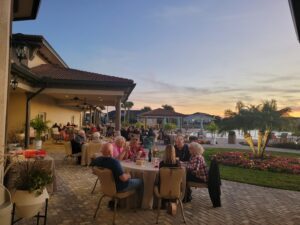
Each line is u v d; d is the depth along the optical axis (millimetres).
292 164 11062
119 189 4500
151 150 6543
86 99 18672
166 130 27359
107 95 13734
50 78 12391
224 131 17500
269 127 14883
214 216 4961
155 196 5215
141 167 5324
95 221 4508
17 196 3426
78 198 5684
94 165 4797
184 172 5020
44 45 14672
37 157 5422
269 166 10398
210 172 5531
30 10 6973
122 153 6078
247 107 16469
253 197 6344
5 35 3270
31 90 12367
